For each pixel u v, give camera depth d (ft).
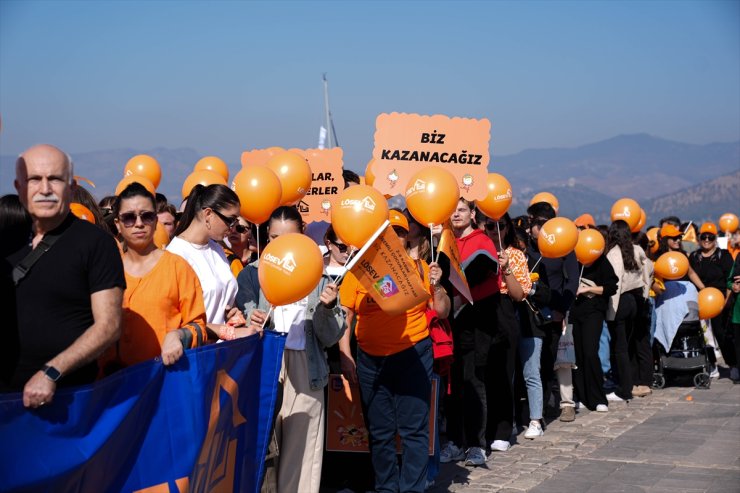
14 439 12.46
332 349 23.26
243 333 18.31
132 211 15.92
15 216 13.64
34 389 12.35
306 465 20.56
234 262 23.25
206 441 15.98
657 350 43.14
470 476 25.79
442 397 28.48
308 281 17.60
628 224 39.55
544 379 33.91
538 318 30.45
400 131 24.90
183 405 15.29
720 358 53.72
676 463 27.25
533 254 33.19
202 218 18.90
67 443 13.02
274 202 22.20
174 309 16.15
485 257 26.66
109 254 13.51
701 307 41.70
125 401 14.10
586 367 36.14
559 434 31.68
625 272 38.19
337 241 22.29
